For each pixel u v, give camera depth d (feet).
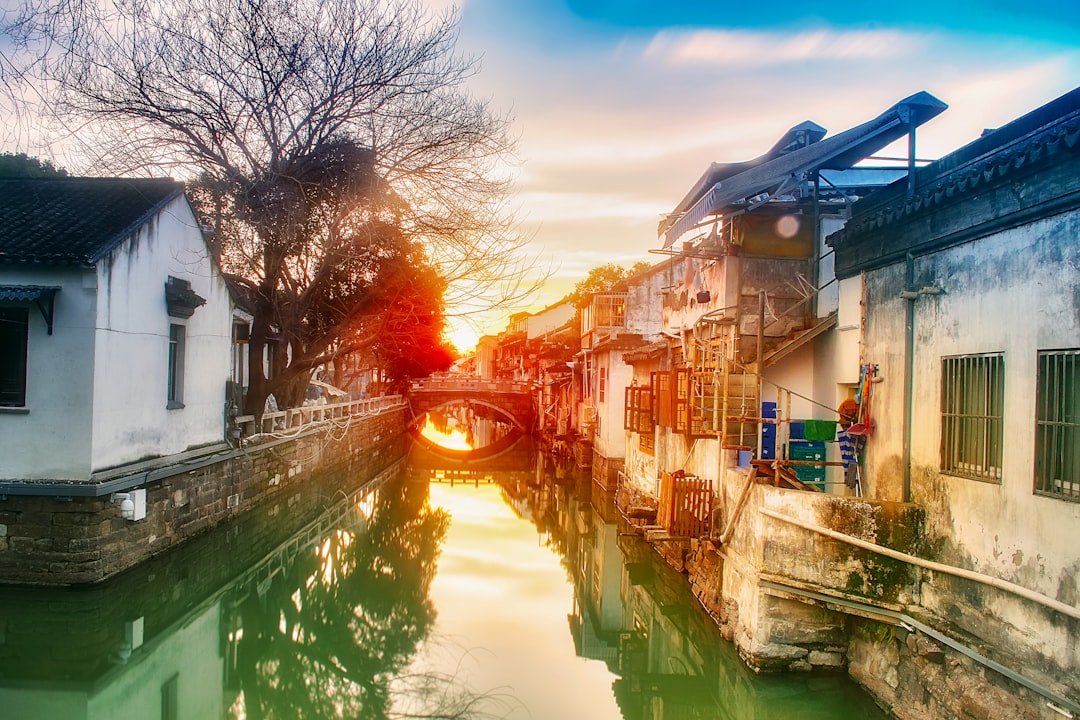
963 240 22.08
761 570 26.30
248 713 28.48
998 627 19.84
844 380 32.48
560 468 94.68
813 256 39.09
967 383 22.00
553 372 102.63
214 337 46.78
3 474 32.27
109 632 32.17
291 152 51.75
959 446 22.26
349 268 56.75
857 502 24.03
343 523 62.95
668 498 35.35
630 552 51.90
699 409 36.88
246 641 36.29
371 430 94.94
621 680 32.58
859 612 23.75
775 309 38.68
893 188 28.71
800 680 25.64
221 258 52.60
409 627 37.47
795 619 25.68
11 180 41.29
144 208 37.65
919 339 24.38
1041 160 18.42
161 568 37.04
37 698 27.73
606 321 81.92
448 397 129.59
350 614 39.73
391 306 57.72
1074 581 17.33
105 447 33.71
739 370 37.11
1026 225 19.44
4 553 31.55
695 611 35.55
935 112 28.86
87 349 32.78
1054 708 17.25
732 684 28.48
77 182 41.37
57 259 31.86
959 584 21.57
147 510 35.70
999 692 18.93
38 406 32.55
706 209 36.91
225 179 50.57
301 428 61.46
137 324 36.63
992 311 20.76
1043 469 18.60
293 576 46.57
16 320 32.89
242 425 50.93
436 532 60.95
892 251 25.91
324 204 52.90
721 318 39.52
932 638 21.54
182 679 31.37
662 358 52.95
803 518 24.88
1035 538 18.70
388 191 53.11
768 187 37.73
